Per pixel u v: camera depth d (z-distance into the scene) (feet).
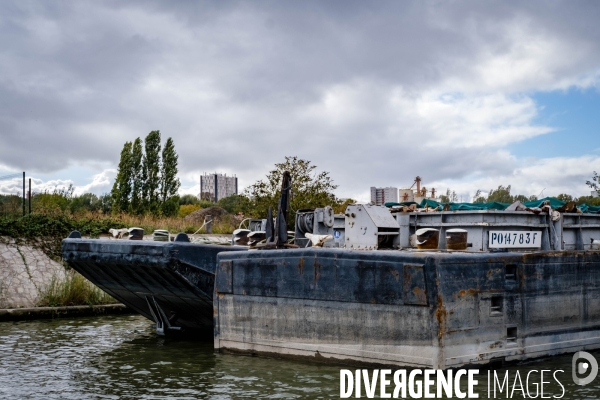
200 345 44.24
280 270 37.29
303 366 35.42
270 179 91.09
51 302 60.03
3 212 82.94
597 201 69.77
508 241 39.50
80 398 30.76
